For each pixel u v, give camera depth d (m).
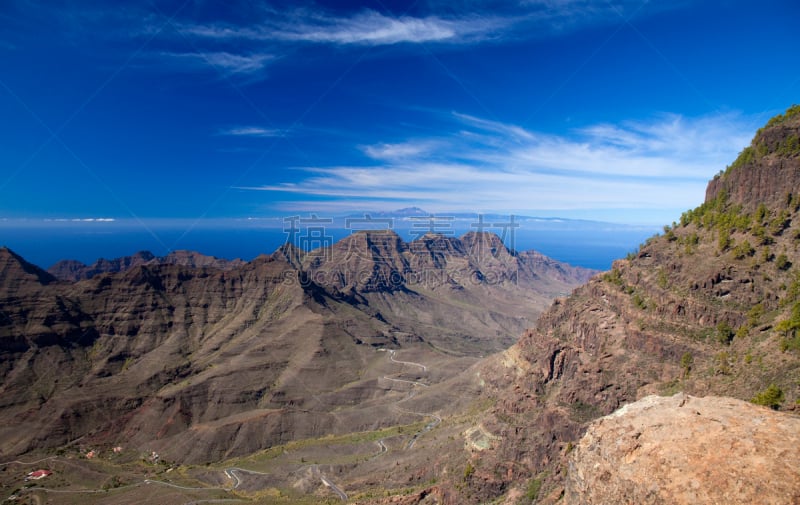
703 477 36.81
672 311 130.62
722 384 103.56
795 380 88.56
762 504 33.62
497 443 137.38
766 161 142.38
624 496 40.22
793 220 128.00
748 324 112.81
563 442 125.12
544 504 102.56
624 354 133.38
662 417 44.06
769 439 37.75
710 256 136.25
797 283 110.31
